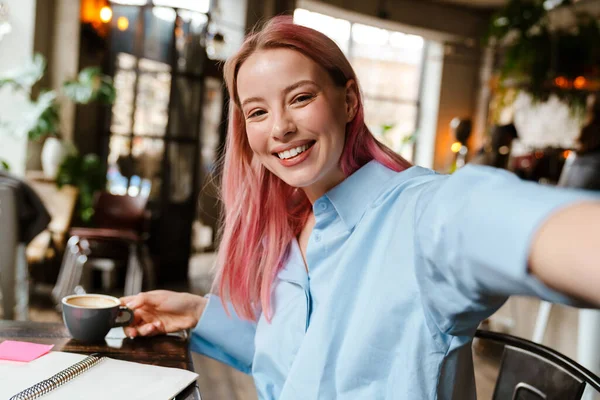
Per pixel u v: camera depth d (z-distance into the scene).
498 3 8.80
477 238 0.39
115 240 4.03
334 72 0.86
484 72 9.30
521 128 8.71
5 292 3.19
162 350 1.00
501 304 0.48
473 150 9.35
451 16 9.02
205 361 3.16
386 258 0.72
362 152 0.93
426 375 0.66
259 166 1.02
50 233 4.48
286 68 0.83
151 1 5.49
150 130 5.52
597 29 7.50
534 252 0.33
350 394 0.73
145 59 5.51
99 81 5.02
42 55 5.17
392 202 0.79
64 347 0.97
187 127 5.64
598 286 0.29
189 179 5.68
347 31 9.20
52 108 4.81
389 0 8.39
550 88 7.79
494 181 0.41
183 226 5.61
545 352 0.96
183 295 1.13
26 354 0.89
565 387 0.91
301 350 0.80
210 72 5.72
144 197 4.39
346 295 0.78
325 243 0.86
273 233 0.99
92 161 4.86
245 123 0.98
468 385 0.75
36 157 5.11
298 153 0.86
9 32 5.00
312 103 0.84
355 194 0.86
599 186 3.92
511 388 0.99
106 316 1.01
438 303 0.51
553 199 0.35
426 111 9.59
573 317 2.46
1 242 3.18
